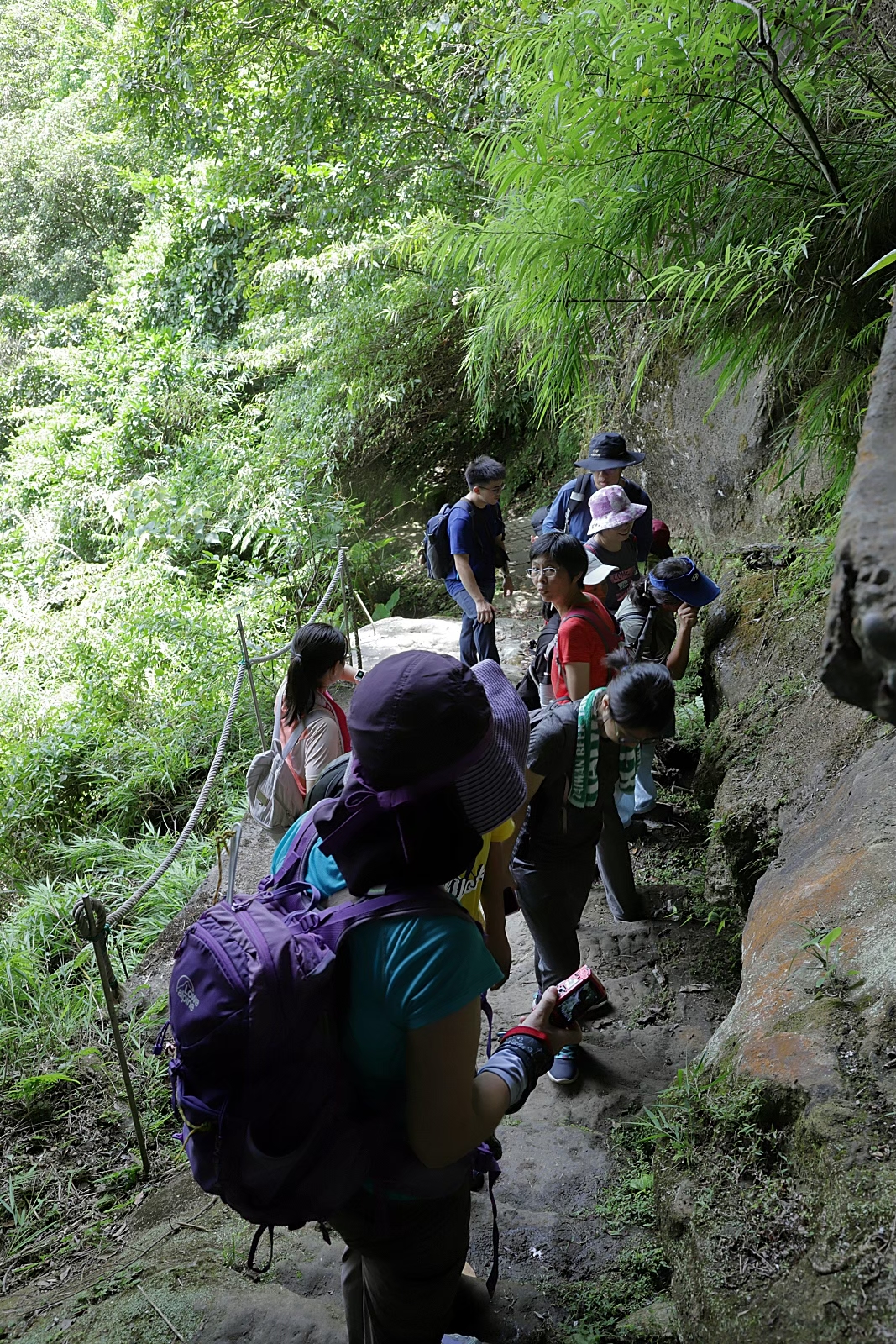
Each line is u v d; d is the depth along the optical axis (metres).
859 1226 1.72
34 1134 4.00
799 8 3.31
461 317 10.57
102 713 8.01
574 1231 2.77
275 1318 2.45
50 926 5.79
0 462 14.77
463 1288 2.39
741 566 4.98
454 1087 1.57
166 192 14.30
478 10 7.39
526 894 3.36
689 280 3.80
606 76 3.63
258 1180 1.58
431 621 8.72
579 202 3.83
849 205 3.54
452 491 12.52
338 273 10.26
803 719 3.82
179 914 5.39
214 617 8.94
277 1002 1.53
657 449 7.11
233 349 13.88
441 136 9.27
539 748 3.10
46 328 17.09
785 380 5.31
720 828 3.63
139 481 11.81
